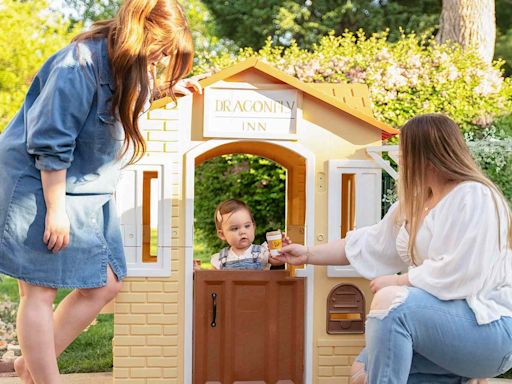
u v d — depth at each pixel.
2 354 4.52
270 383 3.56
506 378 4.30
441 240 2.63
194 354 3.53
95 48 2.60
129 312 3.51
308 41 13.80
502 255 2.63
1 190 2.60
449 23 9.63
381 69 6.62
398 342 2.52
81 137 2.62
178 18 2.69
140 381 3.51
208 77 3.52
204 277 3.53
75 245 2.66
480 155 5.21
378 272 3.16
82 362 4.48
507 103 6.91
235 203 4.00
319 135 3.62
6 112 7.67
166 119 3.52
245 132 3.56
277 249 3.45
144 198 3.72
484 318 2.54
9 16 7.66
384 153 5.36
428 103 6.57
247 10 14.20
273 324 3.56
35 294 2.66
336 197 3.61
